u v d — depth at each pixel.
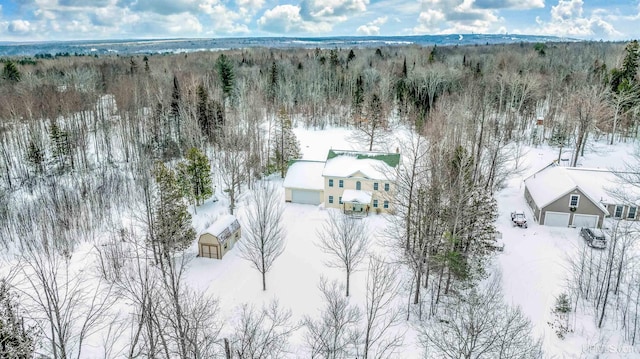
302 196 43.34
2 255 32.59
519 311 23.33
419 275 26.72
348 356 21.98
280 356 21.98
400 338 23.58
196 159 42.44
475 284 27.23
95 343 22.44
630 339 23.11
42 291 26.88
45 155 55.22
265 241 29.12
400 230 35.56
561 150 53.97
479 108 54.94
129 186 47.28
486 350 18.80
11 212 40.06
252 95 70.62
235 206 42.91
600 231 33.38
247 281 29.62
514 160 52.31
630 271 27.75
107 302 25.62
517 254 32.34
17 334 16.58
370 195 40.44
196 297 26.55
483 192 34.00
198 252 33.22
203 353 17.34
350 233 31.17
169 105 67.19
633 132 58.59
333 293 25.39
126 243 34.00
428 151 34.72
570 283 28.14
